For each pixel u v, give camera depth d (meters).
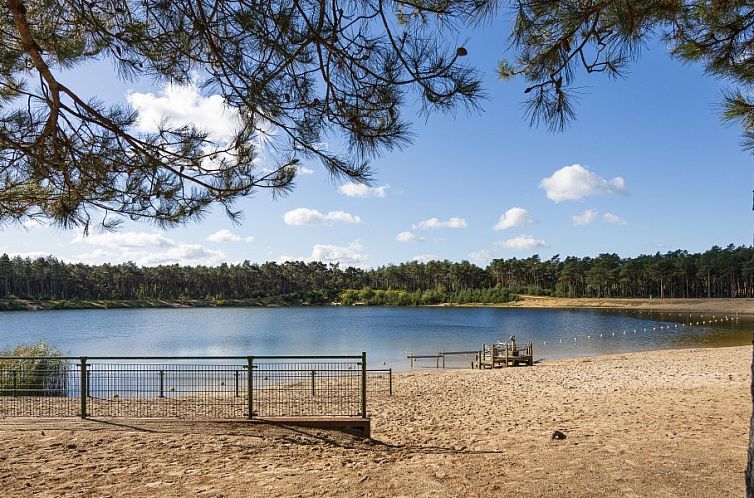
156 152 4.41
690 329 54.72
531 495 4.79
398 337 48.97
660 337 46.69
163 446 6.80
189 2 3.41
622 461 6.01
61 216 4.71
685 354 27.84
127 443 6.93
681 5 4.02
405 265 157.50
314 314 95.88
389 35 3.19
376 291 141.38
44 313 98.31
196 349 39.72
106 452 6.52
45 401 10.99
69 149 4.27
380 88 3.48
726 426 8.19
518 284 152.50
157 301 129.00
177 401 11.16
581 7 3.43
